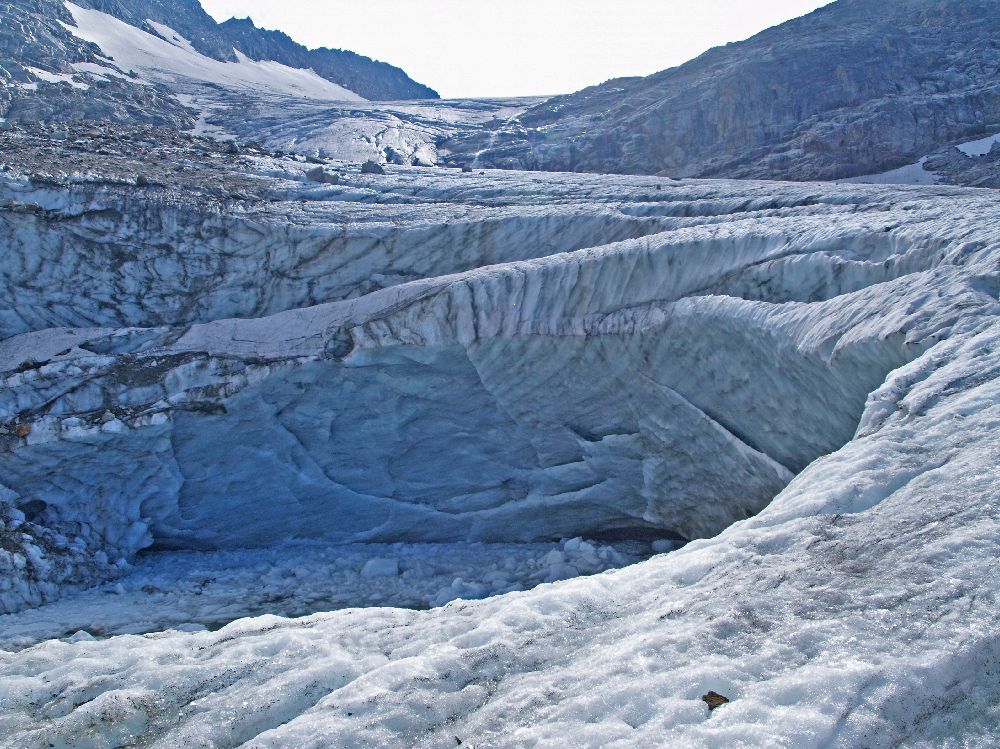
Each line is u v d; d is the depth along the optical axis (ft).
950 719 8.21
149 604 35.17
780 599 11.48
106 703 13.50
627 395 37.42
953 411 15.01
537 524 44.11
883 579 10.91
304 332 42.34
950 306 19.61
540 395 39.55
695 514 37.91
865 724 8.38
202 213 48.75
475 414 41.14
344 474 42.98
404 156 129.90
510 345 38.50
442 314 39.52
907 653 9.23
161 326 45.14
